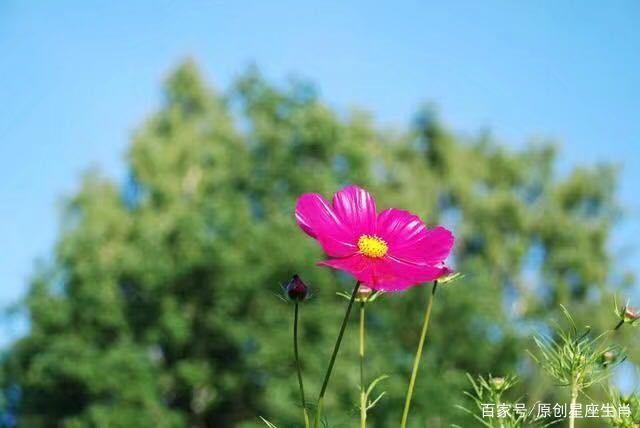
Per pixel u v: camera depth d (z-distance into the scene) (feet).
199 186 69.62
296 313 5.90
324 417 6.09
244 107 74.79
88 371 57.72
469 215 79.82
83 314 61.31
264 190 67.00
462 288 62.23
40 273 64.18
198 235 61.16
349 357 54.90
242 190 68.59
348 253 6.20
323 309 57.82
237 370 62.13
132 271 61.21
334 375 52.08
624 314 6.74
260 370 58.39
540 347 6.81
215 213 62.59
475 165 83.51
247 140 72.69
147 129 73.51
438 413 51.39
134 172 70.54
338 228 6.38
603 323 65.72
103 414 56.65
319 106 69.46
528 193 84.94
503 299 70.33
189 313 62.44
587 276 73.72
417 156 80.59
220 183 68.18
